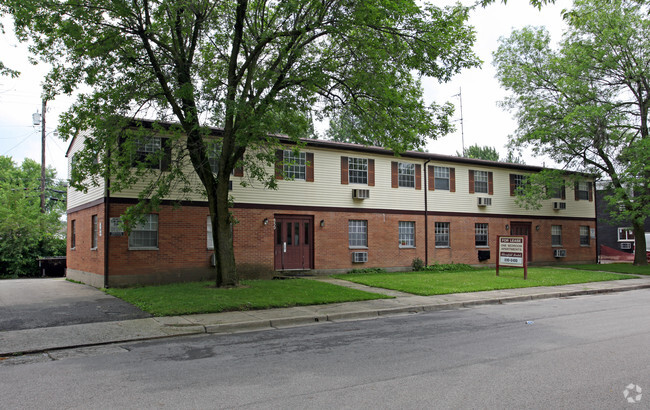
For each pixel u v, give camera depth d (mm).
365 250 22328
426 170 24703
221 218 14688
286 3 12172
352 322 10914
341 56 14688
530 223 28500
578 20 9984
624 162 26594
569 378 5930
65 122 13227
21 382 6102
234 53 14031
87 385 5910
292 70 14203
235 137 12844
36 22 12258
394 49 13742
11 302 12977
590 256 31188
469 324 10336
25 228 29703
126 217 13414
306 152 21094
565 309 12703
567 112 27250
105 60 13320
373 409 4855
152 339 8961
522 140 28453
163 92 13797
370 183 22734
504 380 5871
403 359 7070
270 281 17016
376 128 14820
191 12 13250
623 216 27406
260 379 6051
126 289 15211
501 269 25109
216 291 13734
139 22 12906
